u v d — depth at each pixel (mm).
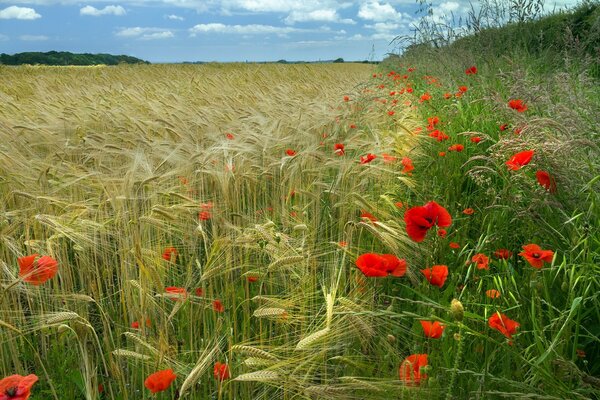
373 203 1723
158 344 1260
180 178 2139
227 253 1447
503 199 1663
